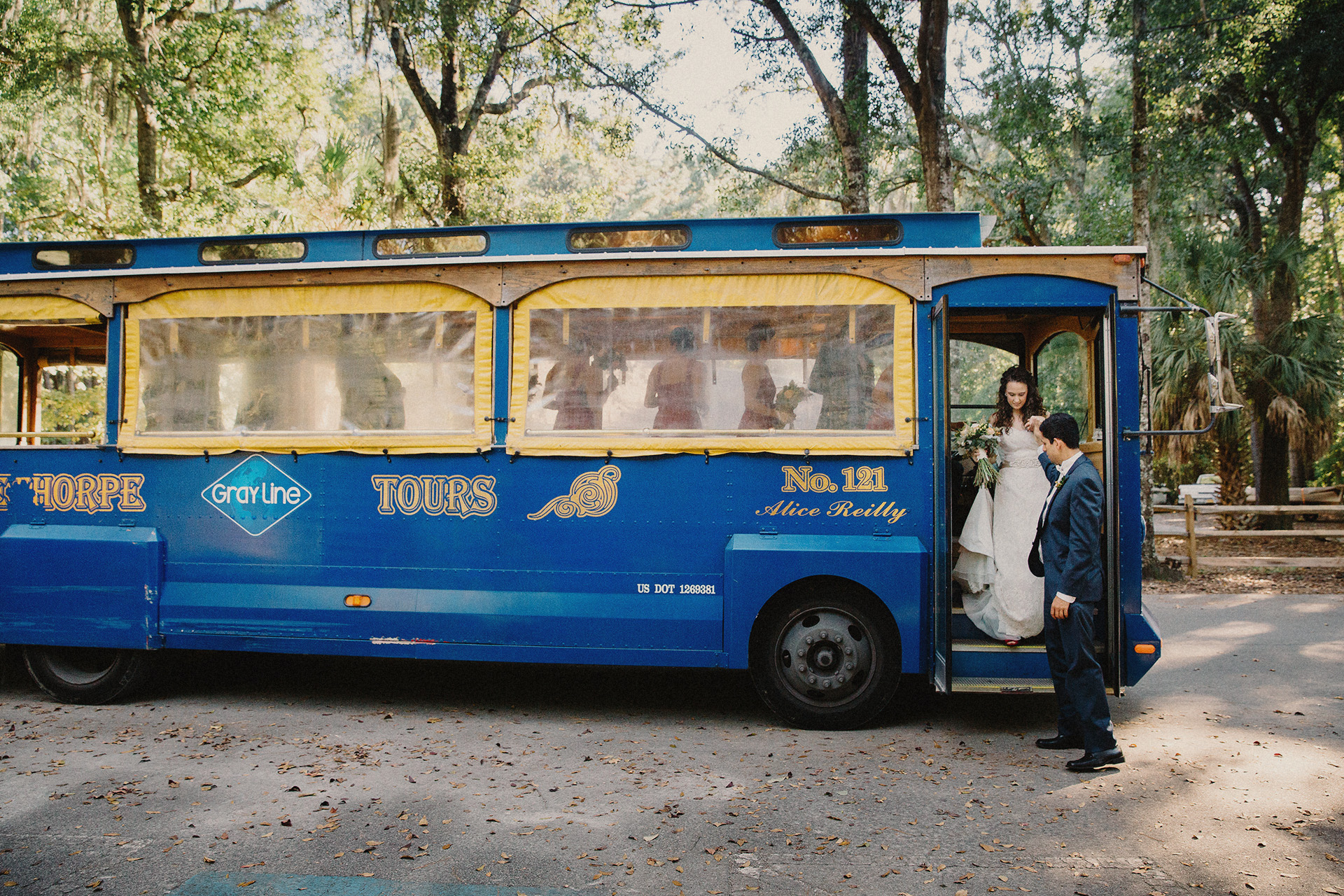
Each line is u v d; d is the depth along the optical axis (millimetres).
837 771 4809
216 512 6113
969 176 18500
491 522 5859
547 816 4168
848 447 5613
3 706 6230
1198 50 13664
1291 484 23500
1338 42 15148
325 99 21641
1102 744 4809
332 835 3938
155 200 16875
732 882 3502
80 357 6965
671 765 4906
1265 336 17422
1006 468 5785
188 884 3479
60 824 4062
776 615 5652
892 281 5676
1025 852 3766
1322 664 7430
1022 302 5598
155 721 5828
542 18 16844
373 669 7488
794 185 15570
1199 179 17750
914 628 5461
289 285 6133
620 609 5695
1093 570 4828
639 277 5844
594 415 5824
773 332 5738
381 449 5965
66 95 16859
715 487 5703
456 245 6133
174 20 17391
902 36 14461
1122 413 5508
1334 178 23812
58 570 6199
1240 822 4082
